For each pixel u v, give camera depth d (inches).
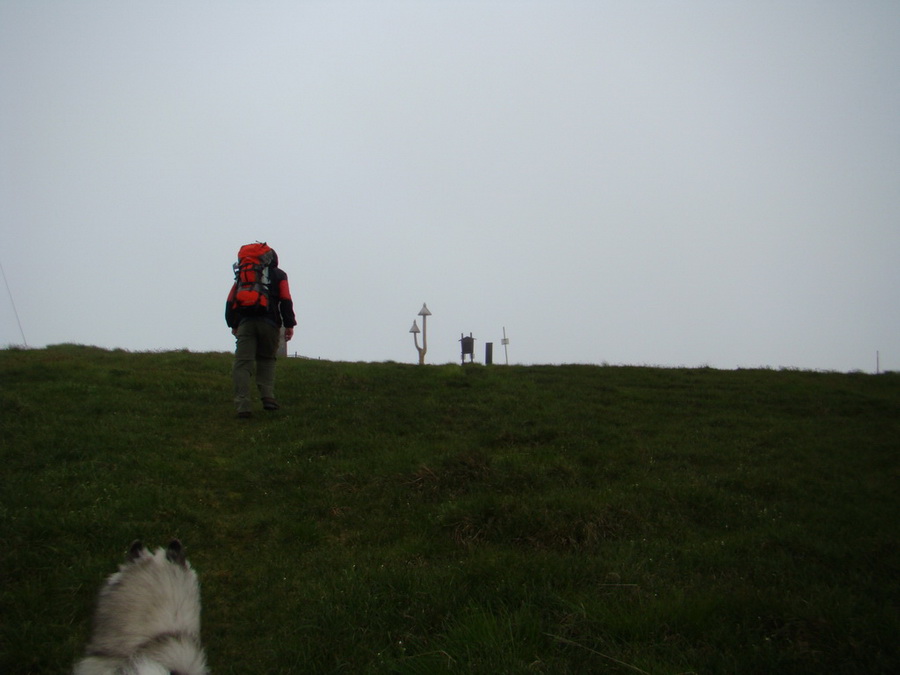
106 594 120.7
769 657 158.1
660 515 283.1
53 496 258.5
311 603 193.2
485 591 192.7
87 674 111.7
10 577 204.2
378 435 383.6
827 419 496.7
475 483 303.0
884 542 247.9
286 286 419.8
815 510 300.2
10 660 165.6
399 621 182.1
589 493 298.8
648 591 198.2
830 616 175.2
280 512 274.8
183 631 111.8
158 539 239.5
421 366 647.8
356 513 276.7
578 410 479.5
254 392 474.6
